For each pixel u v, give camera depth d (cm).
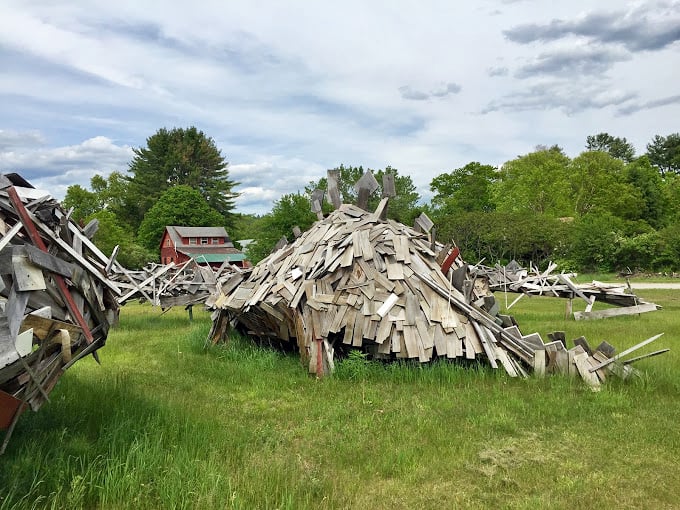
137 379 973
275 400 855
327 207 1992
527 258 4809
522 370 980
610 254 4575
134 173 7750
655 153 9100
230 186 7769
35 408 513
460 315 1038
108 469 518
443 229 4762
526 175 6319
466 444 648
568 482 550
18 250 440
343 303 1047
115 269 1806
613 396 833
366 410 791
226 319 1336
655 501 518
